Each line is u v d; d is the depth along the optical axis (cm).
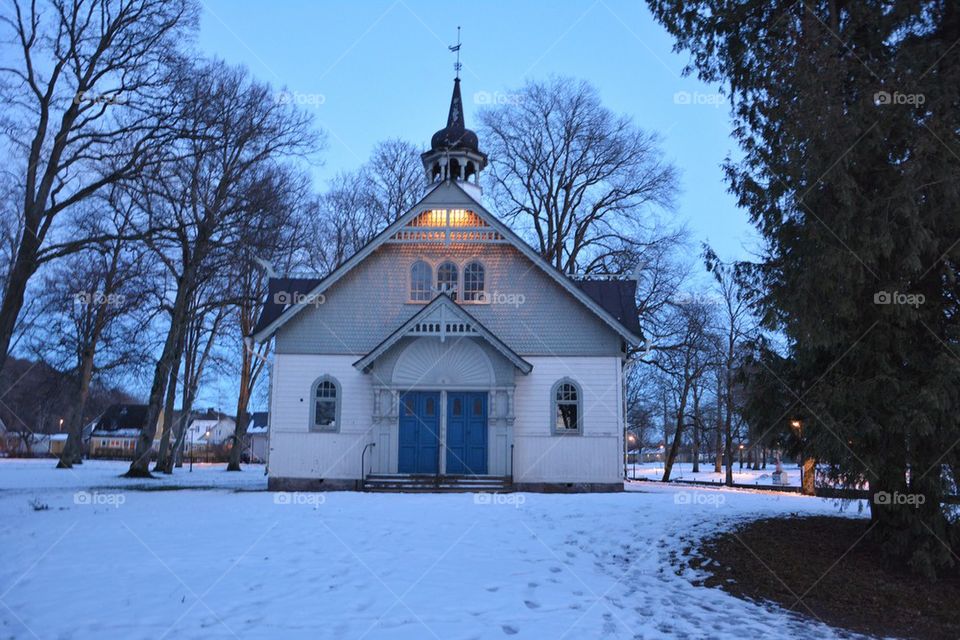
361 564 1039
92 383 4403
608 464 2394
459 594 899
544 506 1636
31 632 743
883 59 1067
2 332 2211
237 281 3675
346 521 1413
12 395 5309
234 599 856
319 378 2461
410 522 1402
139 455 3116
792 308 1005
